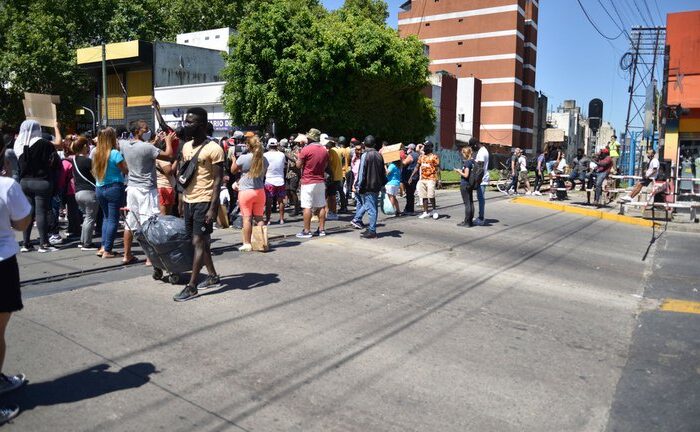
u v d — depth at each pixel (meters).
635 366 5.28
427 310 6.52
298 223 12.25
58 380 4.36
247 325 5.67
